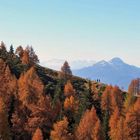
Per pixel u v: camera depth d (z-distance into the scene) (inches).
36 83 5152.6
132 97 6373.0
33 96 4510.3
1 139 3641.7
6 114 3745.1
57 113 4761.3
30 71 5974.4
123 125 4244.6
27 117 4284.0
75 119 4758.9
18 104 4466.0
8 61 7091.5
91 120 4308.6
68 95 5920.3
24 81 4940.9
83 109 5036.9
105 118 4744.1
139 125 4313.5
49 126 4256.9
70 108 5017.2
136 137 4303.6
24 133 4143.7
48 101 4407.0
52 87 6702.8
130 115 4355.3
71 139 3924.7
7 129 3693.4
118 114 4719.5
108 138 4512.8
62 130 3855.8
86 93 5487.2
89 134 4148.6
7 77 5575.8
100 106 5669.3
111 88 6658.5
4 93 4547.2
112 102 5689.0
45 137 4148.6
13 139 4097.0
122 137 4217.5
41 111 4291.3
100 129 4185.5
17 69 7086.6
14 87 4945.9
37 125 4188.0
